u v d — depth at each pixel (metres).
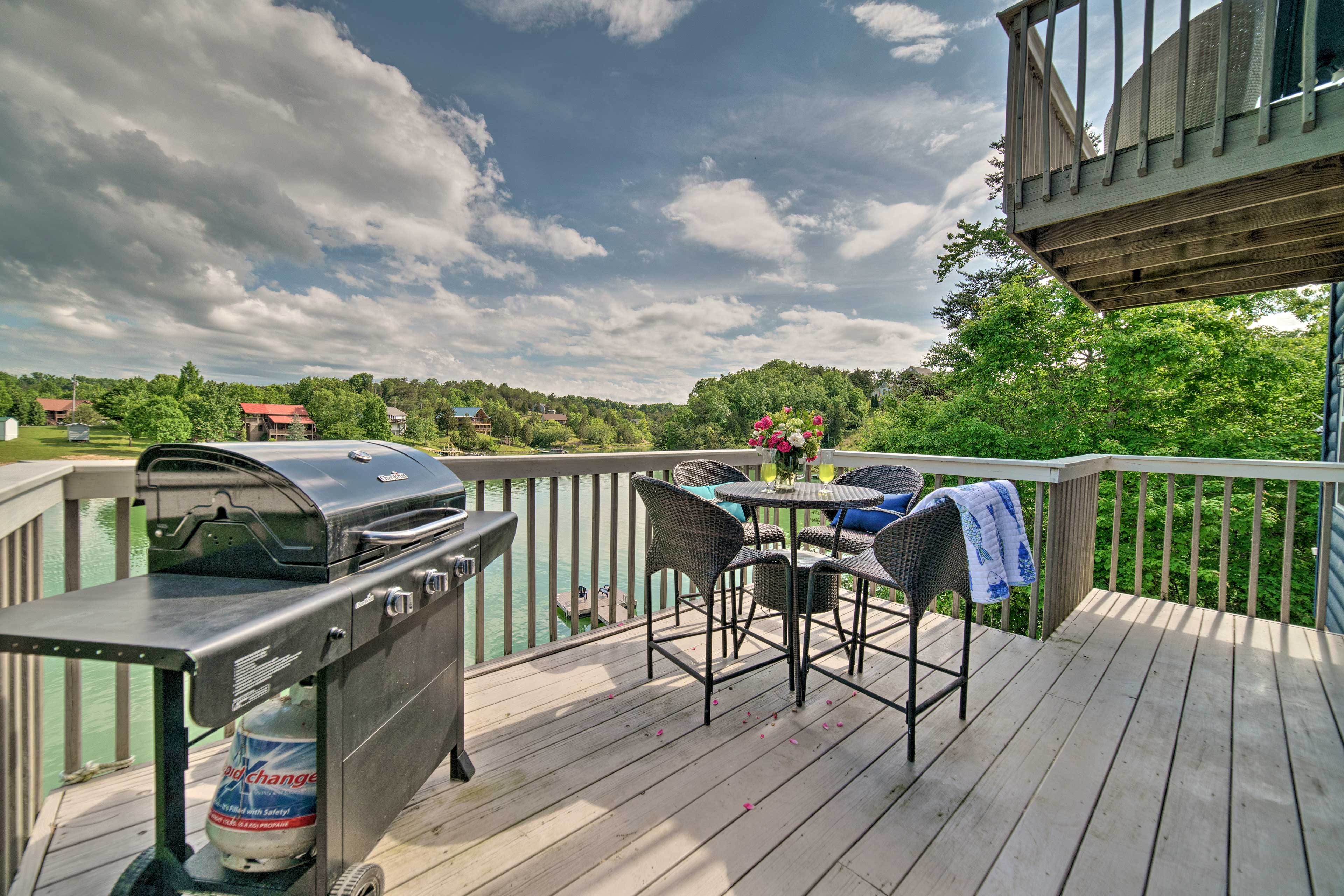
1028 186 2.77
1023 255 13.83
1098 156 2.52
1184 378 8.92
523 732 1.93
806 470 2.71
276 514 0.98
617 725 1.98
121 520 1.56
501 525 1.70
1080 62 2.50
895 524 1.76
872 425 15.95
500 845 1.38
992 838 1.44
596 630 2.89
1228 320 8.71
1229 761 1.80
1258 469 3.18
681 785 1.64
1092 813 1.54
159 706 0.95
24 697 1.33
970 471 3.21
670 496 2.01
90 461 1.50
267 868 1.00
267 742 1.03
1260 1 2.35
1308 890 1.27
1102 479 9.26
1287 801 1.60
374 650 1.13
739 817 1.50
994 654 2.70
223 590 0.92
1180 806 1.58
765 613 3.33
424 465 1.50
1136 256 3.16
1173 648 2.76
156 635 0.71
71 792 1.53
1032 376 10.67
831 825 1.48
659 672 2.44
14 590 1.28
